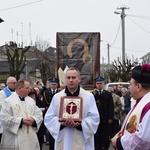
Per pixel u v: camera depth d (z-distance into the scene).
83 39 12.72
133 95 3.88
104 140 10.00
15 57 28.05
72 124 5.55
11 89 8.55
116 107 11.23
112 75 44.47
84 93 5.79
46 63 44.84
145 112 3.59
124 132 3.84
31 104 7.28
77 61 12.73
